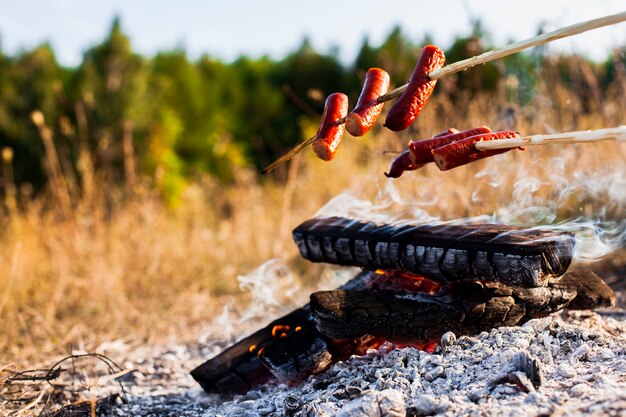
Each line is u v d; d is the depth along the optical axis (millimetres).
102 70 5195
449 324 1062
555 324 1071
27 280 2168
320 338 1148
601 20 800
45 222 2527
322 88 6117
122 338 1695
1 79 5102
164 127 5238
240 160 4938
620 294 1553
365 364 1104
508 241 1015
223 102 6242
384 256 1123
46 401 1185
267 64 7184
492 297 1079
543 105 2189
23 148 4809
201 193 3496
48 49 5508
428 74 946
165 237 2605
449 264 1055
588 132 831
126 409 1172
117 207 2691
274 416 1023
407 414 899
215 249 2580
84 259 2357
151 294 2178
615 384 878
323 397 997
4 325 1780
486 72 2852
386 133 2250
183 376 1373
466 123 2193
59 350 1572
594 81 2125
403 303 1076
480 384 933
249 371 1192
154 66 5977
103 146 3344
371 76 993
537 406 853
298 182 2904
